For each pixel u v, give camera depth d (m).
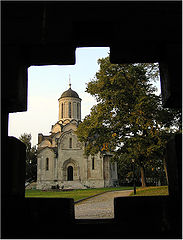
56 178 54.09
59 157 55.12
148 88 22.17
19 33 4.54
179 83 4.51
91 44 5.32
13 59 4.52
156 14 4.56
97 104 23.17
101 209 14.43
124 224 4.87
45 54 5.16
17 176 4.76
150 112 20.02
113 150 24.45
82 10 4.57
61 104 61.03
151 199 4.93
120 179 64.56
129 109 21.34
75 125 56.53
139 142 20.55
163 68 5.15
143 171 28.84
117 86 21.45
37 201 4.98
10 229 4.28
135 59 5.56
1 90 4.44
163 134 19.45
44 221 4.86
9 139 4.60
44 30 4.55
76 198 23.17
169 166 5.07
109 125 22.44
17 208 4.59
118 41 4.75
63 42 4.59
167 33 4.55
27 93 5.33
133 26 4.60
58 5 4.55
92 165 54.81
